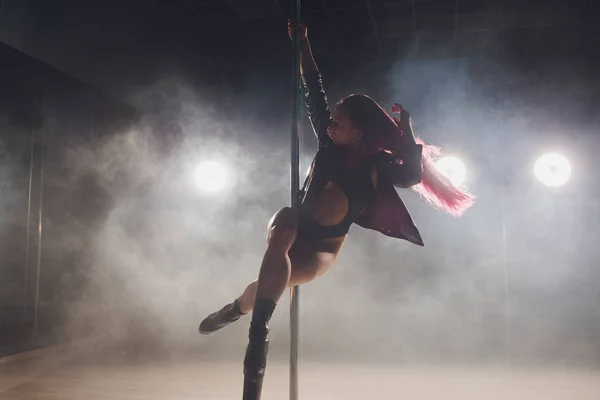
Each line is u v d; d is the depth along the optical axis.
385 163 1.80
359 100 1.84
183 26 5.59
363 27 5.28
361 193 1.79
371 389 3.71
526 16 5.08
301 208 1.80
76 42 5.69
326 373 4.24
